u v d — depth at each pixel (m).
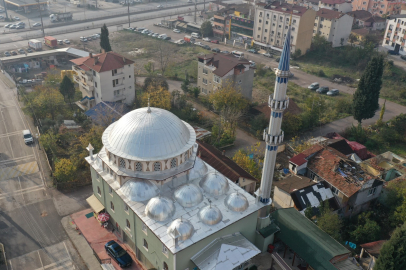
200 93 106.06
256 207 49.41
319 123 93.19
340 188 60.12
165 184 50.75
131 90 96.38
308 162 67.12
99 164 55.62
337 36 145.38
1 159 75.00
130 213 49.00
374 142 85.94
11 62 125.31
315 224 53.66
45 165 73.50
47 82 107.38
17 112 94.94
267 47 146.25
